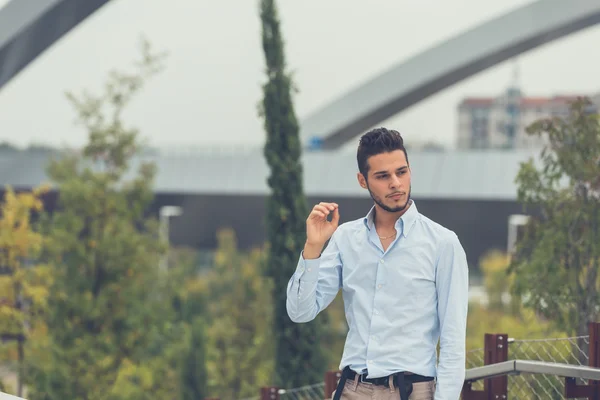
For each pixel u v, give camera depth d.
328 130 59.59
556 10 51.09
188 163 57.28
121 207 21.77
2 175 57.12
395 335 3.30
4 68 48.22
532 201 11.15
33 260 23.14
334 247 3.49
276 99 15.02
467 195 49.72
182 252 44.53
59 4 42.75
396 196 3.26
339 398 3.41
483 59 54.34
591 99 10.71
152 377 21.95
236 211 59.19
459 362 3.24
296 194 14.98
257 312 28.12
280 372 14.77
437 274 3.31
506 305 30.62
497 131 186.25
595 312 10.48
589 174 10.45
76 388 20.61
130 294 21.42
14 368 22.91
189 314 32.84
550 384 5.88
